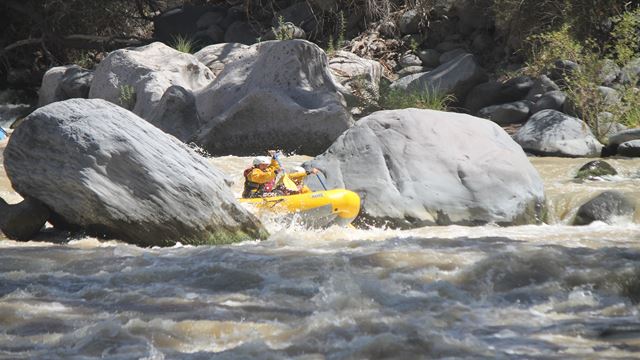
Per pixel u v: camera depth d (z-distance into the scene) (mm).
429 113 41938
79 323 20062
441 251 27875
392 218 38219
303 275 24828
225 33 95562
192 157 33500
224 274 24969
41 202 33281
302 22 92938
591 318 20594
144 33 111062
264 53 66125
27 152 33219
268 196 37750
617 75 67938
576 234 34031
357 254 27734
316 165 40875
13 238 33156
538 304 21953
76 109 33500
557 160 53812
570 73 69250
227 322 19906
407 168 39562
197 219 32344
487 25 83625
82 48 101125
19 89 100625
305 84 64875
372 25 89812
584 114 62156
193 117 65062
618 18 67812
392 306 21609
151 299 22297
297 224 36750
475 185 38969
